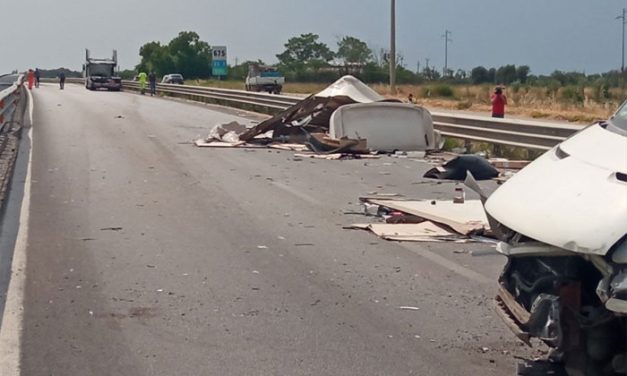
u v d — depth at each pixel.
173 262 9.48
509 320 5.62
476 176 16.03
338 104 22.66
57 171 16.97
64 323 7.32
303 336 7.01
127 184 15.32
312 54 103.62
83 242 10.48
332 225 11.62
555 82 61.22
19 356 6.52
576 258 5.12
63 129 27.61
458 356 6.53
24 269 9.12
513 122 19.84
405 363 6.39
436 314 7.61
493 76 78.50
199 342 6.85
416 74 78.69
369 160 19.62
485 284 8.59
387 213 12.27
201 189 14.85
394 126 21.50
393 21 50.97
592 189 5.16
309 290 8.39
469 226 10.77
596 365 5.12
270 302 7.97
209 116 36.59
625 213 4.75
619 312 4.65
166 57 107.75
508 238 5.75
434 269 9.20
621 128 5.77
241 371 6.23
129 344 6.80
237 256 9.80
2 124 23.77
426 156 20.47
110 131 27.16
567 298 5.10
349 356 6.54
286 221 11.91
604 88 48.47
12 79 74.38
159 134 26.31
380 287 8.49
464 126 21.89
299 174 17.00
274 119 23.06
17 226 11.42
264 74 66.31
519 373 5.98
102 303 7.90
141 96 61.06
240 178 16.33
